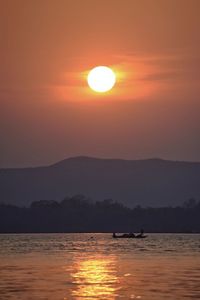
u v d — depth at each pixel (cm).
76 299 16588
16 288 18512
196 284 19350
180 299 16512
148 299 16562
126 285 19212
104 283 19725
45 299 16575
